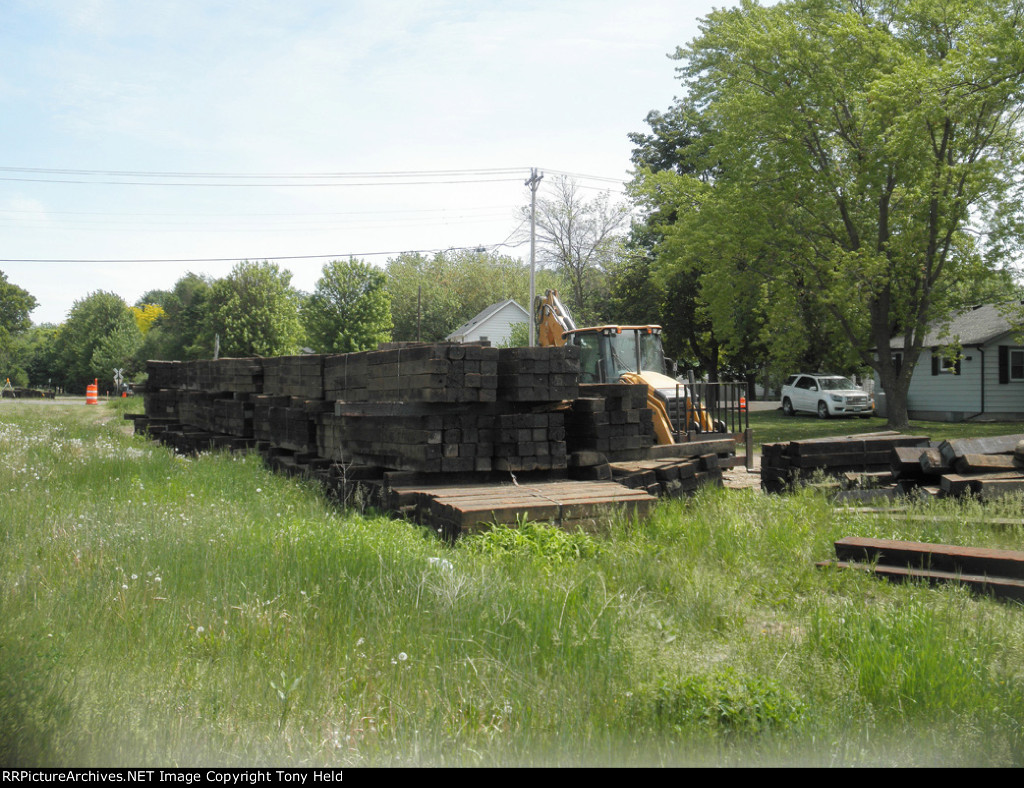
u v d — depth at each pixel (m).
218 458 14.01
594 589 5.93
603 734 3.75
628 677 4.42
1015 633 5.50
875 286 25.81
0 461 11.45
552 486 9.36
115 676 4.13
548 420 9.70
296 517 8.97
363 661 4.48
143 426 21.06
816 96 25.38
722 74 27.86
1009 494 9.41
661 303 40.25
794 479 11.77
